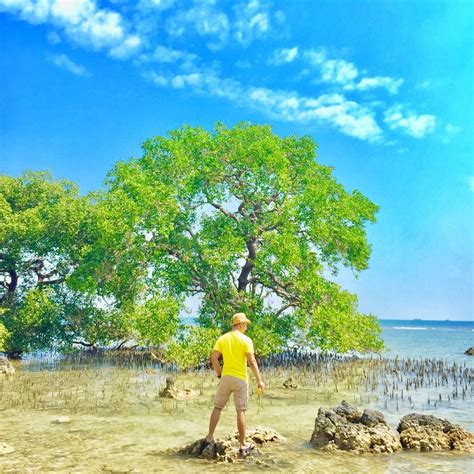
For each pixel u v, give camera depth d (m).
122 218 24.27
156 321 21.52
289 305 26.36
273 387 15.59
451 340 60.00
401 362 24.72
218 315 24.03
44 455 7.45
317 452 7.72
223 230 24.91
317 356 27.02
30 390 14.58
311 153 27.56
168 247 25.25
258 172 25.81
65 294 28.59
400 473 6.62
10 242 26.92
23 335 25.56
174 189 25.25
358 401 12.99
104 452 7.63
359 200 27.97
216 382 16.66
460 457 7.51
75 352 27.89
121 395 13.60
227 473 6.53
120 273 25.62
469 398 13.59
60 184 30.48
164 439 8.56
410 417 8.80
